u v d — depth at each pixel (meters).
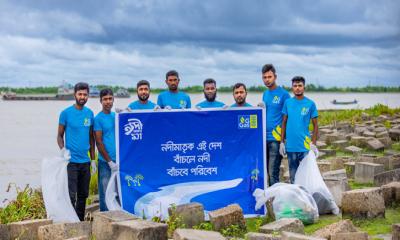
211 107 10.05
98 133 9.35
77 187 9.52
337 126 25.08
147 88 9.72
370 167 11.79
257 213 9.49
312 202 9.05
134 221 7.54
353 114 33.94
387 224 8.49
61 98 142.25
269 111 10.03
